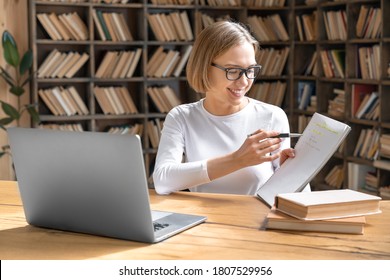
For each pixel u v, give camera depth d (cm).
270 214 235
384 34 575
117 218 218
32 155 228
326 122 268
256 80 725
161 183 288
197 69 296
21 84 643
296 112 710
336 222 225
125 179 210
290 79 710
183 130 317
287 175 272
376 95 600
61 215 231
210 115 316
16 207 269
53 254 207
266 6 704
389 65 578
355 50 622
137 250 210
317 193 245
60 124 659
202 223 241
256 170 307
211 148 314
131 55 665
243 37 291
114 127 674
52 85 663
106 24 651
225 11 712
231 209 262
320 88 668
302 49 708
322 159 257
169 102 683
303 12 707
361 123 618
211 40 290
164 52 680
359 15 612
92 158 214
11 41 609
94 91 657
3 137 645
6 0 626
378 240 218
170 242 218
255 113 320
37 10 641
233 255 203
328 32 655
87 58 650
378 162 583
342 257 201
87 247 214
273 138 280
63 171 223
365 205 234
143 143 686
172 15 672
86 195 221
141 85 681
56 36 636
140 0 673
